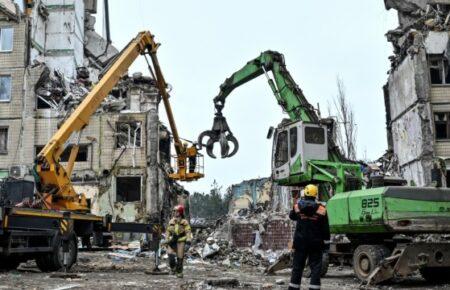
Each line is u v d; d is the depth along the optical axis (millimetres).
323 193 15891
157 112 33156
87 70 42469
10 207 11211
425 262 10695
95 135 32312
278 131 16875
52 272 12891
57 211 13102
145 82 35562
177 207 12336
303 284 11258
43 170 14547
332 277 13344
